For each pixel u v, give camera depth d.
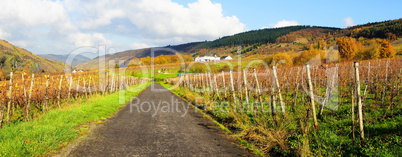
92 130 8.41
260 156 6.38
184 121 10.83
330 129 7.47
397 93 9.45
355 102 9.88
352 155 5.68
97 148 6.45
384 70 16.97
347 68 20.64
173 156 6.08
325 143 6.55
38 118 9.16
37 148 5.86
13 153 5.27
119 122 10.11
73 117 9.55
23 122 8.41
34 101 12.11
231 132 8.83
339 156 5.74
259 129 8.01
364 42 151.62
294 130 7.66
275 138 7.12
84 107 12.09
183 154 6.27
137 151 6.36
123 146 6.74
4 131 6.87
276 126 8.31
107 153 6.08
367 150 5.63
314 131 7.33
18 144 5.75
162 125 9.84
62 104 13.70
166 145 7.01
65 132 7.39
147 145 6.94
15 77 15.29
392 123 6.86
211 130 9.13
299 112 9.91
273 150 6.81
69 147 6.41
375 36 168.50
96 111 11.66
